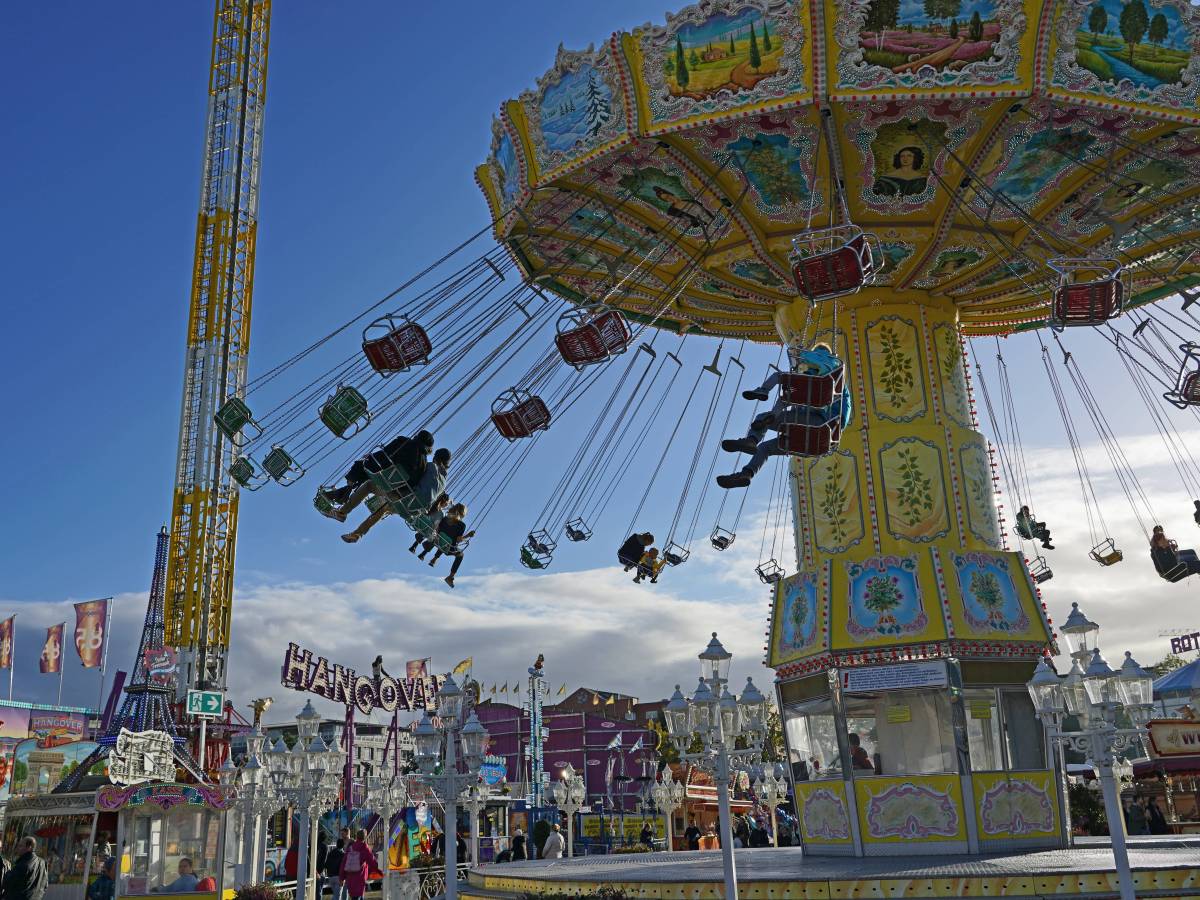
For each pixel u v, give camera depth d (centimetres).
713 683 1147
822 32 1229
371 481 1465
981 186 1457
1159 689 2495
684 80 1297
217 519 4756
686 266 1731
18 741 4159
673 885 1191
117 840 1861
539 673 4822
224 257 5059
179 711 3681
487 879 1444
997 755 1412
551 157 1406
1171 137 1351
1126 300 1878
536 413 1392
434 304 1545
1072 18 1203
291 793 1642
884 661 1450
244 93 5297
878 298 1680
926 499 1559
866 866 1278
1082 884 1070
